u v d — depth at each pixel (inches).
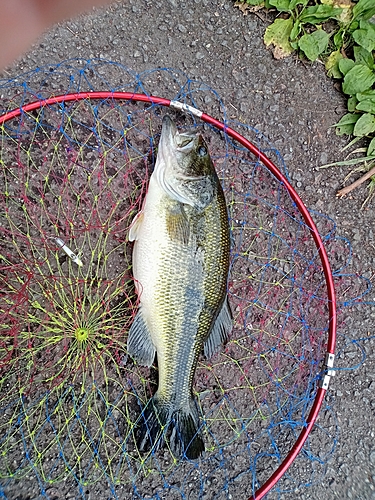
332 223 26.9
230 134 23.8
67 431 23.7
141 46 25.0
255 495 22.4
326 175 26.9
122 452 24.1
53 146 23.7
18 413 23.2
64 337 23.5
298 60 26.6
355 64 26.4
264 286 25.8
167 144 21.7
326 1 26.0
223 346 25.2
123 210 24.3
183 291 22.2
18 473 23.1
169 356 22.7
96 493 23.9
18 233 23.4
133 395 24.2
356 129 26.4
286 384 25.8
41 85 23.9
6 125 23.2
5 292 23.1
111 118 24.2
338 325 26.7
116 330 24.0
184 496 24.6
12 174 23.4
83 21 24.5
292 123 26.6
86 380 23.9
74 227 23.9
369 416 26.9
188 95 25.4
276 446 25.5
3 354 23.0
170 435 23.2
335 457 26.4
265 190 25.9
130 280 24.0
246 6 25.9
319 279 26.4
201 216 22.2
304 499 25.9
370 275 27.2
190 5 25.5
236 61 26.0
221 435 25.1
